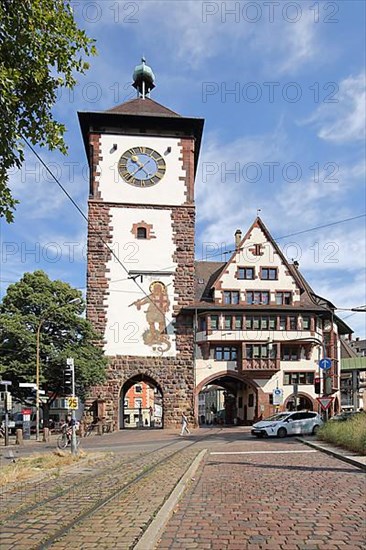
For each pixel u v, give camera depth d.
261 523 8.09
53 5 9.29
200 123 47.03
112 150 46.47
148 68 50.81
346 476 13.49
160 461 18.22
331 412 51.47
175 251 45.88
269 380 48.50
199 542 7.04
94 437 37.59
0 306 43.03
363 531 7.56
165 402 44.53
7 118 9.10
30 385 34.66
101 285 44.81
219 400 94.88
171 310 45.31
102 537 7.15
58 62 9.63
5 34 9.05
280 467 15.95
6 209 9.93
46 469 15.77
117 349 44.28
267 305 49.28
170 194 46.44
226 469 15.73
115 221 45.69
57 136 9.99
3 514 8.78
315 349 49.62
